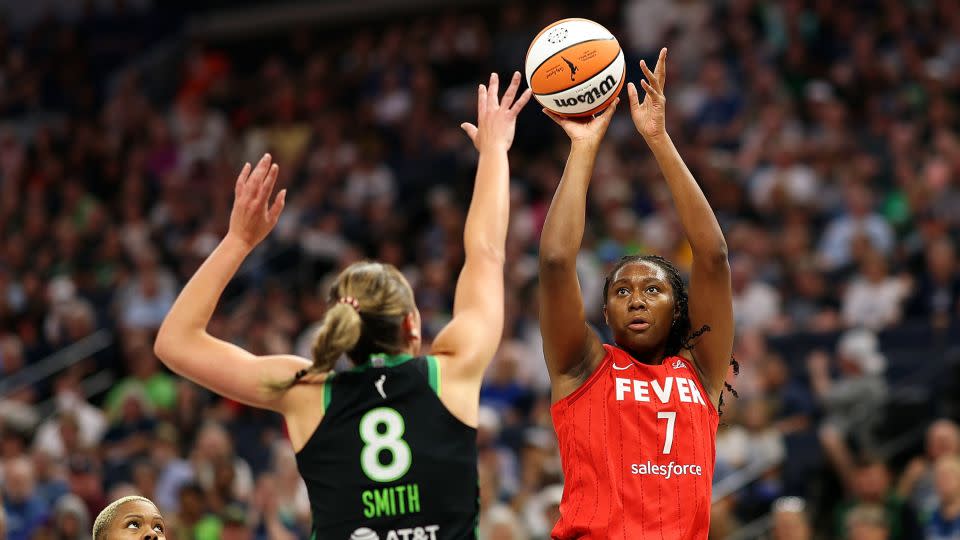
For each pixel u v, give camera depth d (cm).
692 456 584
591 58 630
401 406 536
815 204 2106
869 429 1552
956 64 2350
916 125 2198
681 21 2606
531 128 2622
